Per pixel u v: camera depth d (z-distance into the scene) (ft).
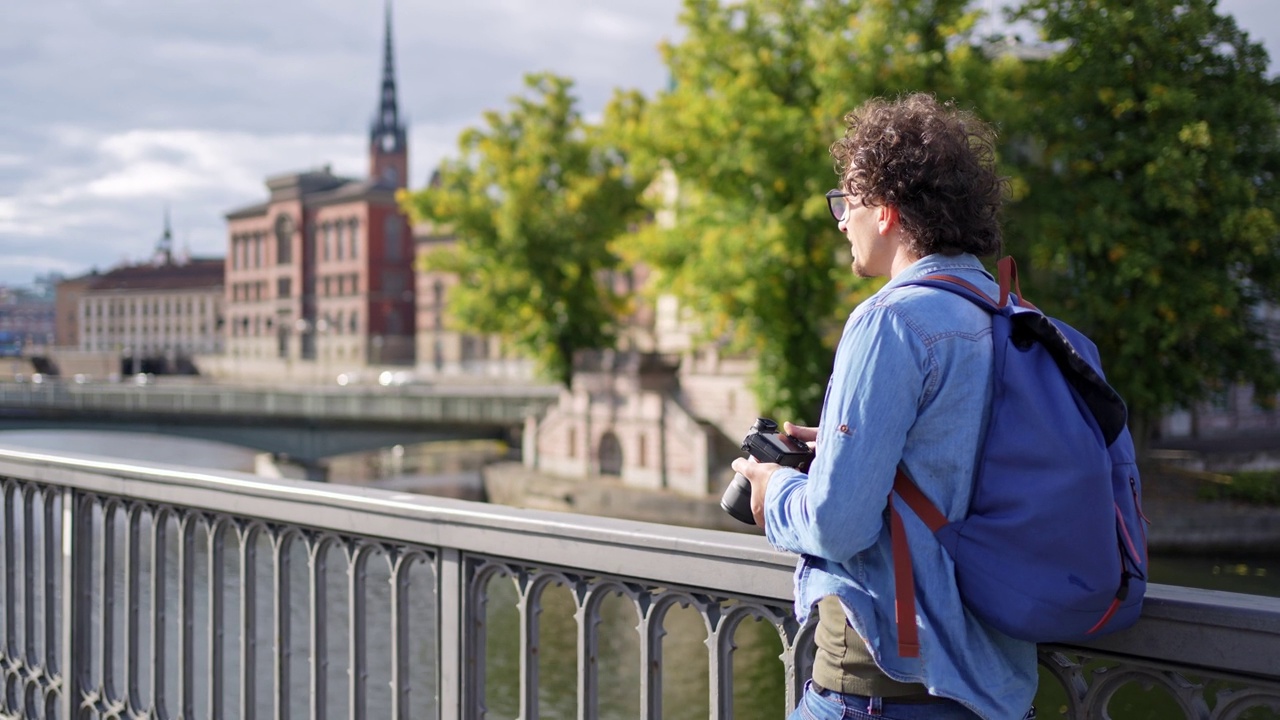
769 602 6.68
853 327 5.18
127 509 10.66
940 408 5.00
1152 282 86.53
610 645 52.44
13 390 137.80
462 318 149.89
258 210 408.46
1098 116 91.71
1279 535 88.94
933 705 5.12
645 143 98.12
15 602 12.12
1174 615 5.39
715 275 95.14
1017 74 87.40
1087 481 4.76
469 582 8.29
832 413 5.06
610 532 7.28
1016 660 5.24
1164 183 86.53
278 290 401.29
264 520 9.46
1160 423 135.33
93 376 353.31
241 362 388.78
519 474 154.81
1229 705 5.35
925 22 87.10
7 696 12.12
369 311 372.17
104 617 10.78
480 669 8.32
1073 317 89.66
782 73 94.99
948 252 5.49
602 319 153.28
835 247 92.68
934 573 4.95
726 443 145.07
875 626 5.10
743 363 143.64
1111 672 5.77
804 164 87.71
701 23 97.30
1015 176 84.23
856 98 83.66
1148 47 89.81
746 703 46.16
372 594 44.98
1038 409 4.90
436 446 222.48
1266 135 90.68
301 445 151.64
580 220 146.30
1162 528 88.58
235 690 24.04
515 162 146.72
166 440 226.99
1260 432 143.02
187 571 10.04
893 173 5.47
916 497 5.04
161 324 455.22
